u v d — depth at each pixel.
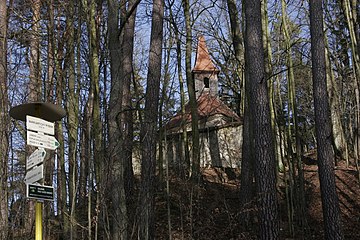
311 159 25.94
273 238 11.94
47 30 12.99
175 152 20.31
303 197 17.09
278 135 21.27
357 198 20.88
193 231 14.71
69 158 11.09
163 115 15.83
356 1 22.12
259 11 13.05
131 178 14.02
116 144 9.36
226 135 27.42
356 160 21.16
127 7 13.77
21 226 11.17
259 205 12.22
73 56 11.35
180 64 19.52
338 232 13.18
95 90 10.08
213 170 25.62
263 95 12.58
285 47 19.25
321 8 14.45
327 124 13.82
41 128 6.84
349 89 28.00
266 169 12.23
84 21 11.28
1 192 9.90
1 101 10.52
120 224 9.02
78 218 11.32
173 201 15.79
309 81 32.34
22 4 13.68
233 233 15.40
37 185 6.57
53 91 13.40
